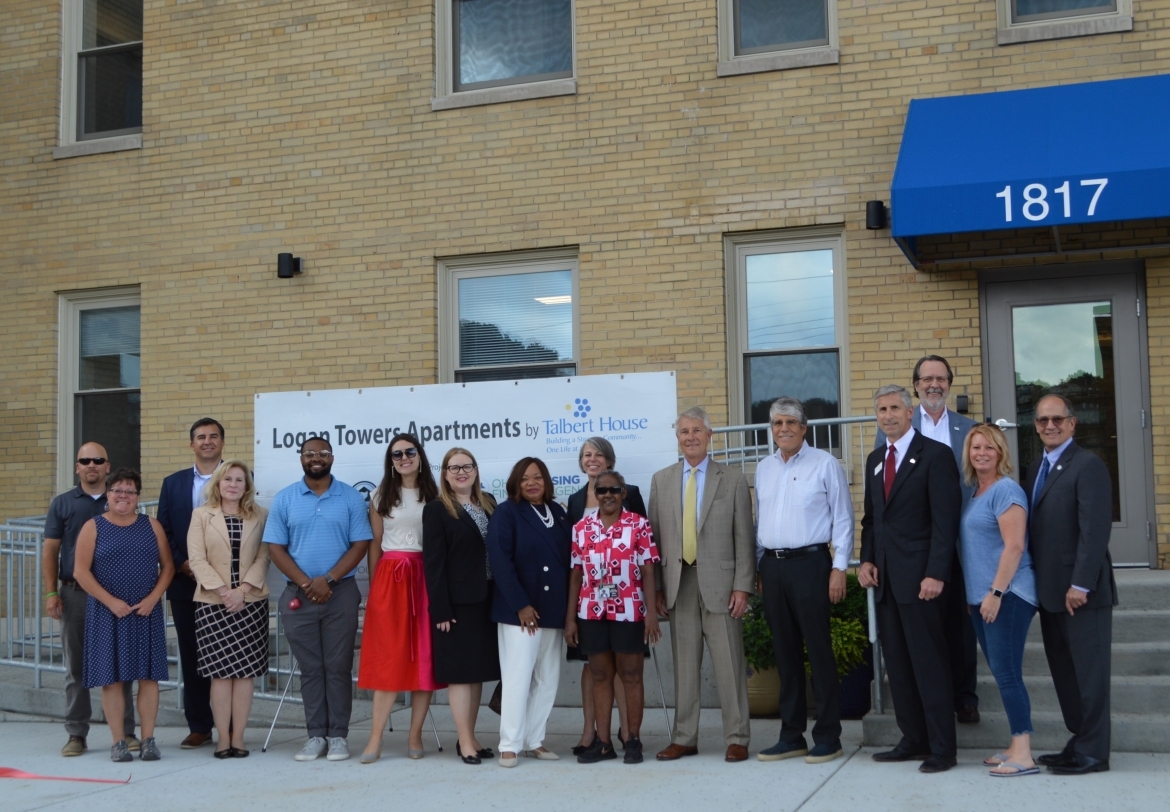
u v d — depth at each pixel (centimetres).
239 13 1141
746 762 667
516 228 1052
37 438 1180
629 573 677
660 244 1014
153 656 736
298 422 866
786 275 1003
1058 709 708
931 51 961
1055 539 619
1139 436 909
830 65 984
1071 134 866
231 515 744
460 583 696
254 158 1125
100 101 1209
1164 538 893
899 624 654
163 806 614
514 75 1089
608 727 687
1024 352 941
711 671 859
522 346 1065
